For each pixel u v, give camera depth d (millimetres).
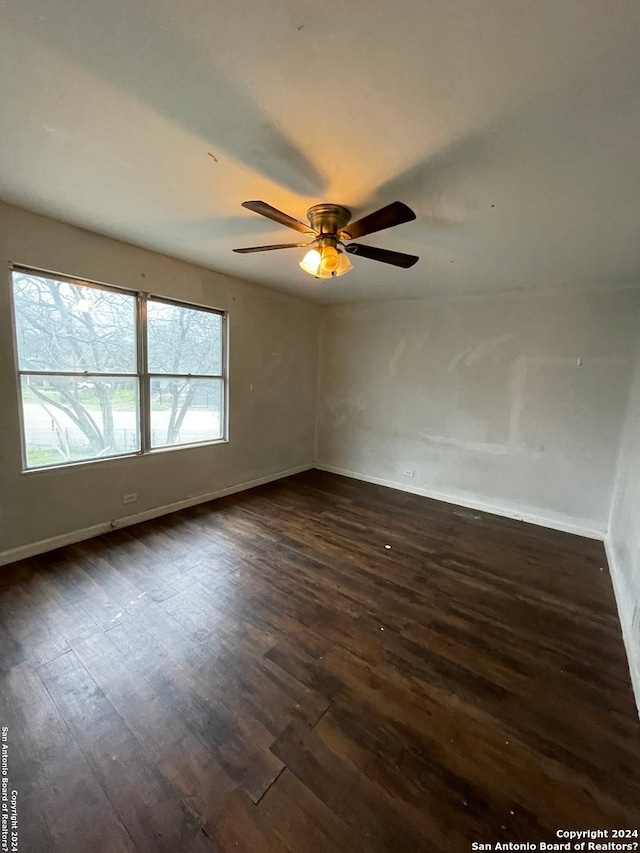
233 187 1927
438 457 4352
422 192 1858
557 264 2877
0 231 2316
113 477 3141
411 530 3471
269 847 1115
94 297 2869
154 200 2131
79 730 1453
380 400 4770
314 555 2930
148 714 1530
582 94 1179
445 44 1028
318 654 1898
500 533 3465
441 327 4215
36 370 2631
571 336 3465
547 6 905
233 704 1593
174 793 1250
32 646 1876
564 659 1931
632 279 3150
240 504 3955
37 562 2648
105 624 2057
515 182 1733
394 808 1228
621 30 945
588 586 2631
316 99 1266
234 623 2105
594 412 3402
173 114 1379
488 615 2273
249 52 1088
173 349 3488
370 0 914
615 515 3100
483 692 1704
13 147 1621
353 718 1549
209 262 3365
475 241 2498
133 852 1093
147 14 986
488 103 1241
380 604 2342
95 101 1320
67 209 2322
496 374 3891
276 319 4500
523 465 3795
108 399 3070
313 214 2072
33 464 2695
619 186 1720
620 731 1533
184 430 3709
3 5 976
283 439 4902
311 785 1288
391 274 3375
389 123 1368
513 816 1216
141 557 2779
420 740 1465
